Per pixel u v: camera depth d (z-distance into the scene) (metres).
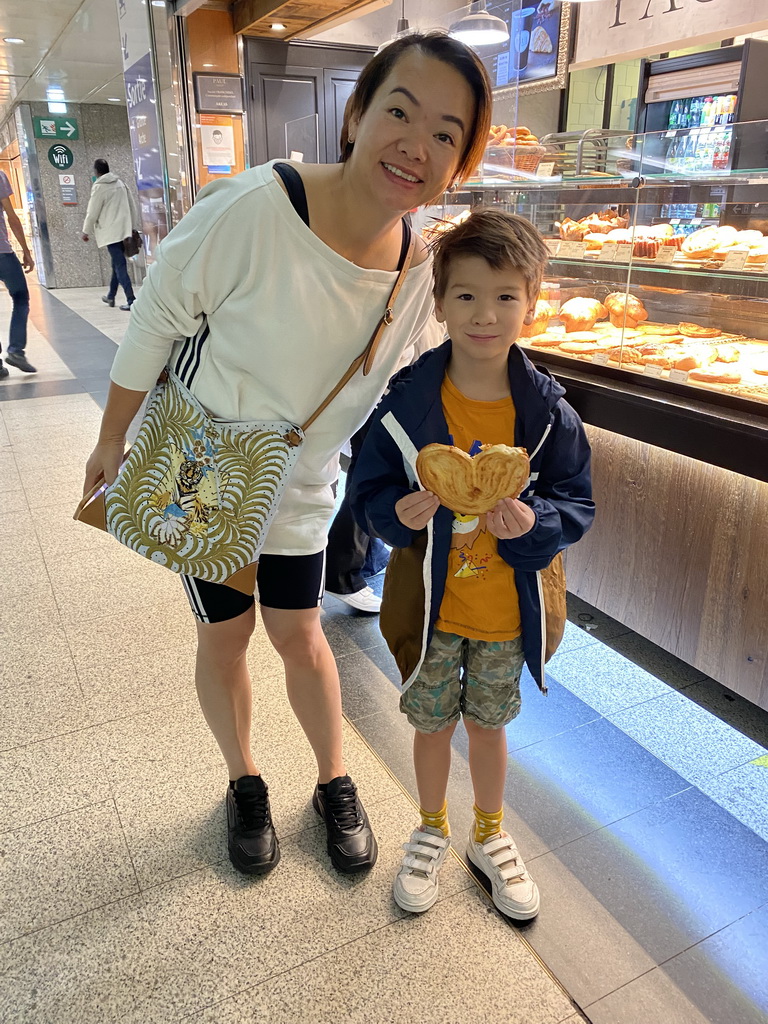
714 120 4.22
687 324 2.16
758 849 1.60
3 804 1.71
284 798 1.72
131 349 1.23
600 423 2.09
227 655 1.46
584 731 1.96
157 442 1.28
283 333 1.17
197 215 1.12
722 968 1.34
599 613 2.53
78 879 1.52
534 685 2.15
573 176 2.39
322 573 1.47
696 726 1.99
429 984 1.30
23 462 3.91
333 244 1.15
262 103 5.28
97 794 1.74
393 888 1.48
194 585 1.36
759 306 1.99
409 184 1.07
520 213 2.57
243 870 1.51
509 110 2.80
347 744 1.90
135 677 2.16
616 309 2.26
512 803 1.72
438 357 1.24
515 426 1.24
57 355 6.68
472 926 1.41
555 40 3.85
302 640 1.48
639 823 1.67
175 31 4.85
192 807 1.70
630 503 2.24
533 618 1.30
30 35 7.70
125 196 9.40
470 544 1.28
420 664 1.32
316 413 1.29
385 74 1.04
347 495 1.37
